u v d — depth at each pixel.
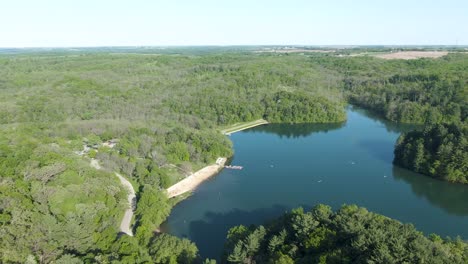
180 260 96.81
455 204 150.38
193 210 145.75
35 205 109.50
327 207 109.06
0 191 109.62
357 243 86.44
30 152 143.88
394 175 180.25
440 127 184.88
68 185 120.94
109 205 126.62
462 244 92.50
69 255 88.25
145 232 114.81
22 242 91.25
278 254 92.50
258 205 149.38
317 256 88.69
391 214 141.50
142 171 160.62
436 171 175.75
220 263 107.12
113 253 94.31
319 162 198.38
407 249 83.44
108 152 174.25
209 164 191.75
